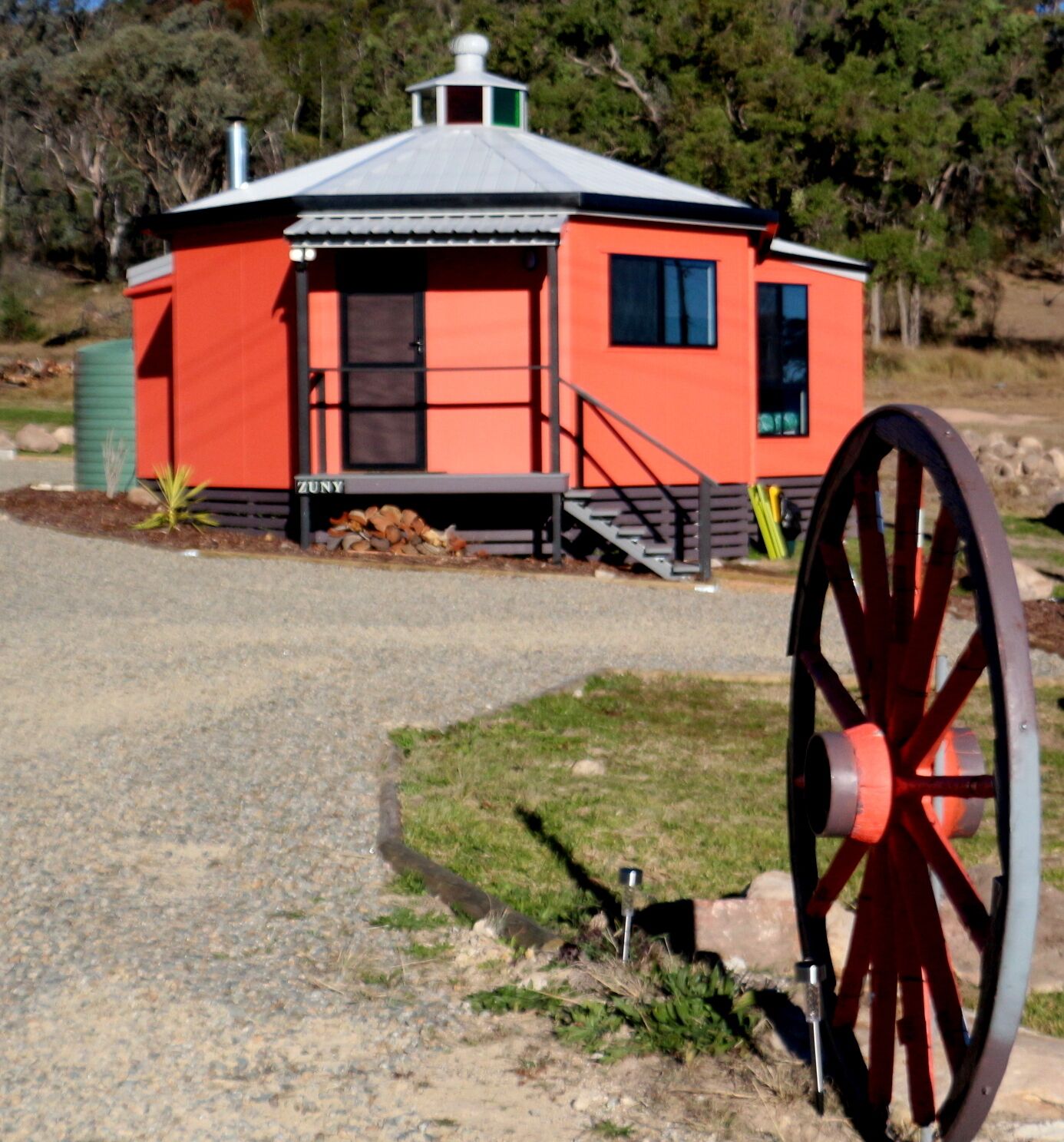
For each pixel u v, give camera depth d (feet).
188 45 263.90
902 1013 13.76
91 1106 14.21
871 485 14.64
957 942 19.24
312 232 54.95
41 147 302.86
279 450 60.18
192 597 46.68
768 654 41.68
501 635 42.55
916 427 12.95
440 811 25.27
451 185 59.47
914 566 13.83
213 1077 14.83
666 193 63.52
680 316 61.82
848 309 72.23
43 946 18.28
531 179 59.82
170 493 60.39
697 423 62.39
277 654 38.17
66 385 159.33
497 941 18.76
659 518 61.36
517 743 30.83
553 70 182.09
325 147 278.67
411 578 52.37
